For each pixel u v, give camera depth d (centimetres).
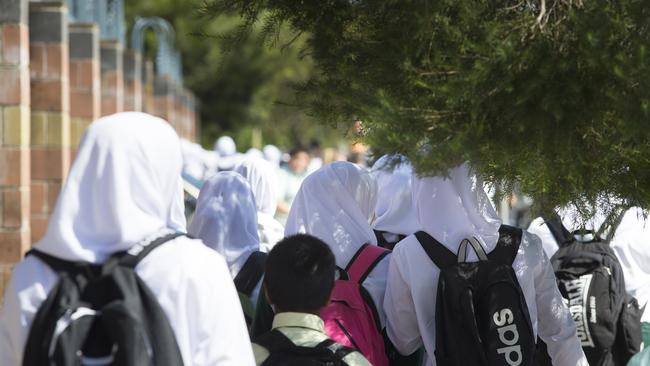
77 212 481
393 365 746
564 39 521
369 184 787
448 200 697
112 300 469
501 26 538
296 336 579
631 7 507
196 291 484
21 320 474
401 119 533
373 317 700
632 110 511
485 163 582
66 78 1859
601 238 888
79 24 2136
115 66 2628
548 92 512
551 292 730
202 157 2419
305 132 6350
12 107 1603
